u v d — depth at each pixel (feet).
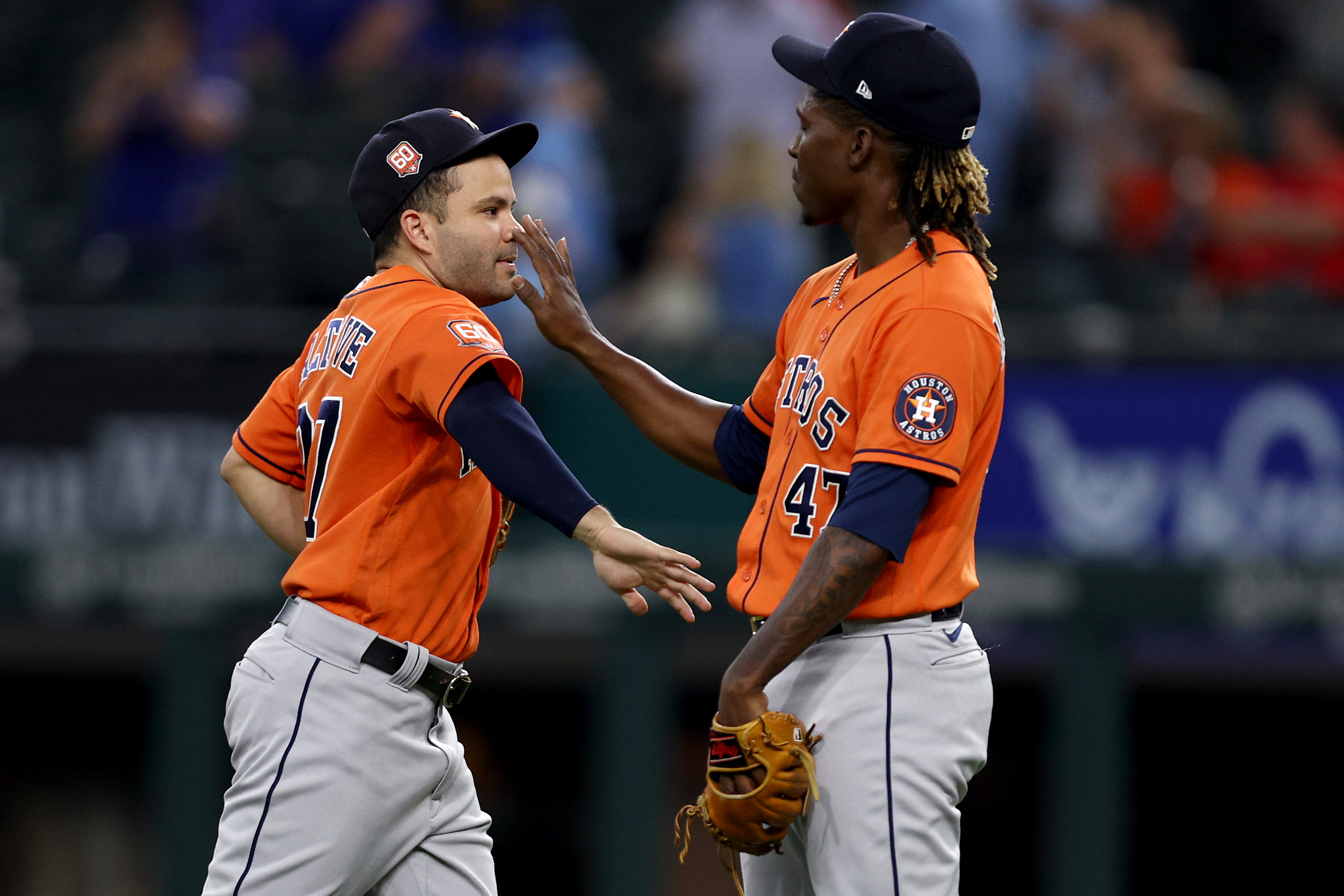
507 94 98.07
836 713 36.50
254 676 37.83
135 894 104.42
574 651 96.07
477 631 39.88
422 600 37.65
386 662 37.29
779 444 38.19
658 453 84.33
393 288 38.06
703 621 84.43
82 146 105.50
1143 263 91.76
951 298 35.78
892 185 36.94
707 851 97.66
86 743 105.50
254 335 88.22
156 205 99.50
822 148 37.09
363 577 37.17
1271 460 82.48
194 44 107.14
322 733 37.01
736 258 92.84
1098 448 84.17
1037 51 95.61
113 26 123.95
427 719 38.27
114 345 88.43
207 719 87.10
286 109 103.65
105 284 98.37
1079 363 84.53
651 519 84.38
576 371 85.30
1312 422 82.17
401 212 38.65
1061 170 94.63
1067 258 92.32
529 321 86.33
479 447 35.42
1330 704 99.35
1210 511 82.94
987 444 37.01
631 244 105.91
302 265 96.94
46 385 88.79
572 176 94.84
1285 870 99.96
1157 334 83.92
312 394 38.42
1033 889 100.01
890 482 34.73
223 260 98.37
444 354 36.04
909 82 36.09
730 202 93.66
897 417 34.96
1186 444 83.35
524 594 85.35
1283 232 90.74
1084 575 82.69
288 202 98.37
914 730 36.22
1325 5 112.88
